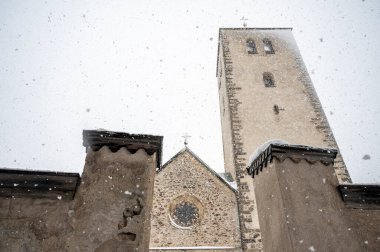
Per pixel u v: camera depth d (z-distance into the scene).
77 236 4.42
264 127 18.75
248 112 19.59
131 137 5.37
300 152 5.55
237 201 15.40
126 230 4.45
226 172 21.34
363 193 5.34
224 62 22.98
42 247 4.54
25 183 4.98
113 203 4.70
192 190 15.72
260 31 26.09
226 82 21.48
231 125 18.91
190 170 16.38
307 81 21.59
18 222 4.70
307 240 4.62
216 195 15.61
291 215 4.82
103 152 5.20
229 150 20.41
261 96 20.50
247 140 18.11
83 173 5.00
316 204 5.02
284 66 22.72
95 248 4.30
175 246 13.89
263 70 22.39
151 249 13.72
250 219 14.55
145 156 5.23
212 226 14.59
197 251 13.75
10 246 4.52
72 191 4.98
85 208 4.67
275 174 5.27
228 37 25.36
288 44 24.88
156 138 5.41
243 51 24.00
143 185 4.89
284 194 5.02
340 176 16.42
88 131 5.36
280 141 5.79
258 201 6.05
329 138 18.27
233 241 14.16
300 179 5.24
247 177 16.30
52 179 5.04
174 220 14.89
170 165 16.50
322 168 5.47
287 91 20.84
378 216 5.23
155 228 14.37
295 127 18.73
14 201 4.86
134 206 4.68
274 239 5.15
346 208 5.21
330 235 4.73
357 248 4.69
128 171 5.02
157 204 15.12
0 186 4.93
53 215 4.79
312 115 19.41
